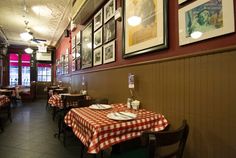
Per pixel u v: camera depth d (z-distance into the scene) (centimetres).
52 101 411
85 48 462
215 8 145
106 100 302
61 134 334
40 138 322
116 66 298
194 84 158
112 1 316
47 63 1042
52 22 610
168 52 193
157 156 119
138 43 239
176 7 184
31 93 890
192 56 161
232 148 128
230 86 130
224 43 138
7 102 434
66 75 702
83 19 446
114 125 147
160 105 197
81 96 341
